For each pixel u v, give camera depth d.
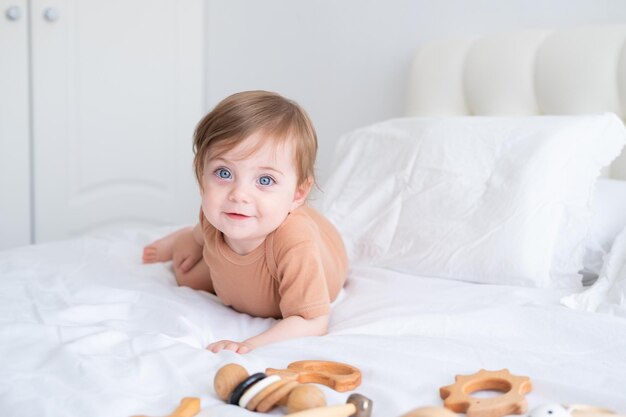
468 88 1.70
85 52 2.31
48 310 1.01
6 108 2.20
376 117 2.08
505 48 1.64
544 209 1.19
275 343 0.90
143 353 0.82
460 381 0.72
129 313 1.03
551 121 1.30
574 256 1.19
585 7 1.64
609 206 1.29
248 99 1.01
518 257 1.16
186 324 0.95
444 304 1.06
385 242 1.34
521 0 1.75
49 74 2.25
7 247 2.26
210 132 0.98
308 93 2.26
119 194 2.45
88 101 2.34
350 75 2.14
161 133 2.51
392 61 2.03
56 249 1.39
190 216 2.60
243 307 1.13
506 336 0.94
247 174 0.97
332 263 1.14
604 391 0.73
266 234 1.03
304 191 1.06
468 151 1.32
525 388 0.72
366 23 2.08
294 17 2.27
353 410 0.65
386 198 1.39
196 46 2.54
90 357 0.79
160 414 0.66
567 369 0.79
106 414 0.65
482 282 1.20
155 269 1.30
